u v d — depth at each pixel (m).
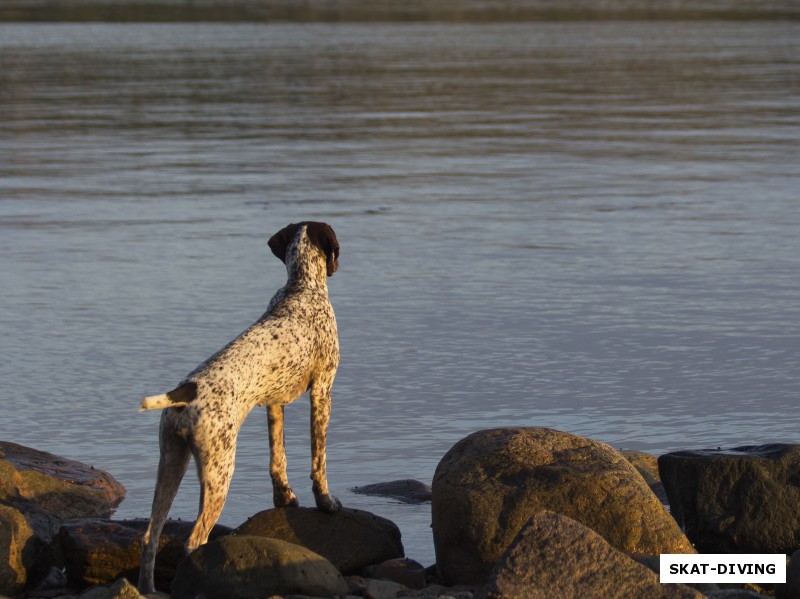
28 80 52.06
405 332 15.11
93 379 13.38
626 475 8.44
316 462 8.85
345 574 8.69
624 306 16.38
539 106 42.66
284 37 80.19
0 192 26.23
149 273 18.52
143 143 34.28
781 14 105.50
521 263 19.05
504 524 8.28
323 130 36.88
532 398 12.65
